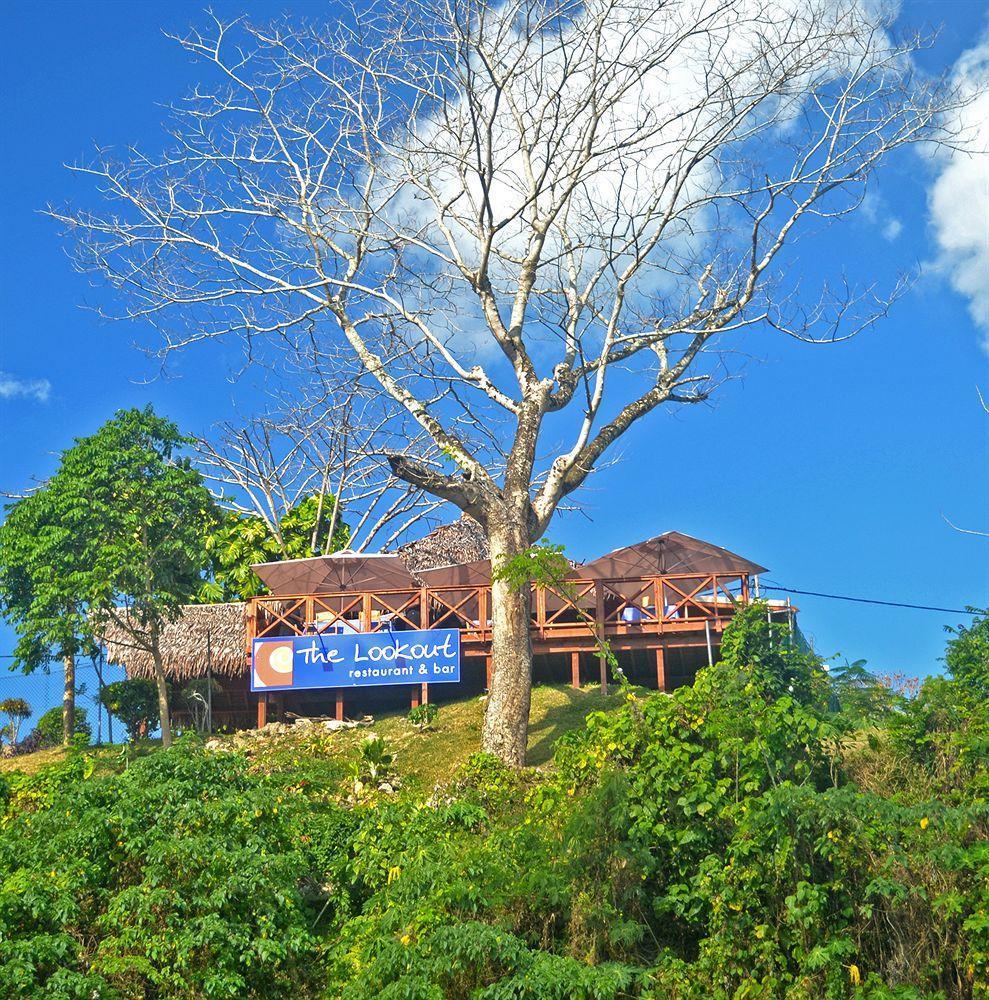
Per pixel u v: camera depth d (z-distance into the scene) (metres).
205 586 25.95
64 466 25.77
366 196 26.58
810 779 13.47
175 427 26.22
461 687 26.98
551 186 25.56
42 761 25.19
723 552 26.05
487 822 14.91
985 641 18.89
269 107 26.20
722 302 26.16
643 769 13.63
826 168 24.56
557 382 26.41
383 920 12.58
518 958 11.79
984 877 11.55
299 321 26.11
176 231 25.75
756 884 12.24
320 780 16.94
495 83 24.44
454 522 29.27
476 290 26.31
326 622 27.06
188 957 12.40
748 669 14.96
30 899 12.12
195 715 26.88
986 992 11.14
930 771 14.71
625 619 25.91
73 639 24.77
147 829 13.31
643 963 12.69
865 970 11.77
